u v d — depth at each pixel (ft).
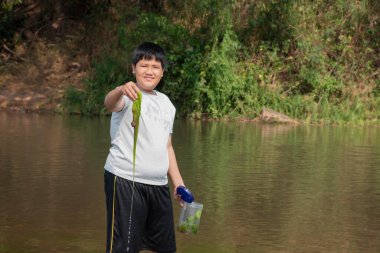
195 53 55.21
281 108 55.06
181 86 55.06
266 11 59.31
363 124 53.42
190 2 58.23
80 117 52.54
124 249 14.67
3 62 65.21
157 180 14.98
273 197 25.23
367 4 61.00
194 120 53.21
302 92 58.13
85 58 64.23
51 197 24.53
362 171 30.71
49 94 58.23
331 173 30.09
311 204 24.31
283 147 37.88
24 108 55.88
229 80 54.60
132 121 14.75
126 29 58.54
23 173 28.63
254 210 23.29
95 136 40.47
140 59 15.10
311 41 58.90
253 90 55.31
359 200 25.09
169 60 55.16
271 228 21.09
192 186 26.71
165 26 56.65
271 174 29.53
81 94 56.29
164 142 15.06
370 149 37.73
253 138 41.88
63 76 62.80
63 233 20.12
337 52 59.77
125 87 14.23
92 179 27.66
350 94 56.95
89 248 18.75
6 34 67.92
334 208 23.79
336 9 60.85
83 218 21.83
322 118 54.24
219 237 20.02
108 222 14.94
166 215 15.21
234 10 59.57
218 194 25.52
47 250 18.49
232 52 56.49
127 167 14.76
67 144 36.83
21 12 69.97
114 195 14.79
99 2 66.59
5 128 43.68
